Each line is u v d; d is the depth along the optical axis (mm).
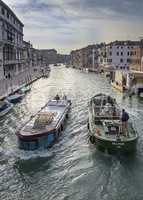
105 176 14445
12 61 64875
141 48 68062
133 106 33031
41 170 15250
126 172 14844
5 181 14086
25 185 13680
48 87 54562
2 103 29375
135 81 43875
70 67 186375
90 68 126438
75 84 61406
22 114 28328
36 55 153625
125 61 95000
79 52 179000
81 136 20875
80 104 34406
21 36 81250
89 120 21359
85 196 12625
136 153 17234
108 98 28766
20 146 17672
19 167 15602
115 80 55625
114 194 12773
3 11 54812
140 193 12852
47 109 25891
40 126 19141
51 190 13188
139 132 21625
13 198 12547
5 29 57219
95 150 17766
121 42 98125
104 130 18266
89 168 15375
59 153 17500
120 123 18250
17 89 42312
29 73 78750
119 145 16406
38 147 17703
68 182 13906
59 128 20641
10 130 22469
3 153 17406
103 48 108438
